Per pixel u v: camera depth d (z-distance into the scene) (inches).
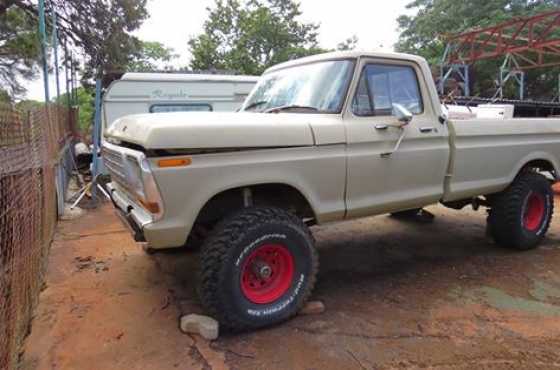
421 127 149.6
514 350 111.7
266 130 117.7
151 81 353.7
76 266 172.4
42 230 161.0
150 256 181.8
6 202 94.8
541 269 169.3
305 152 124.4
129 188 121.5
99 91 343.9
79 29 690.2
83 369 102.4
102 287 150.5
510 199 182.2
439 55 987.9
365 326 124.3
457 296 144.6
